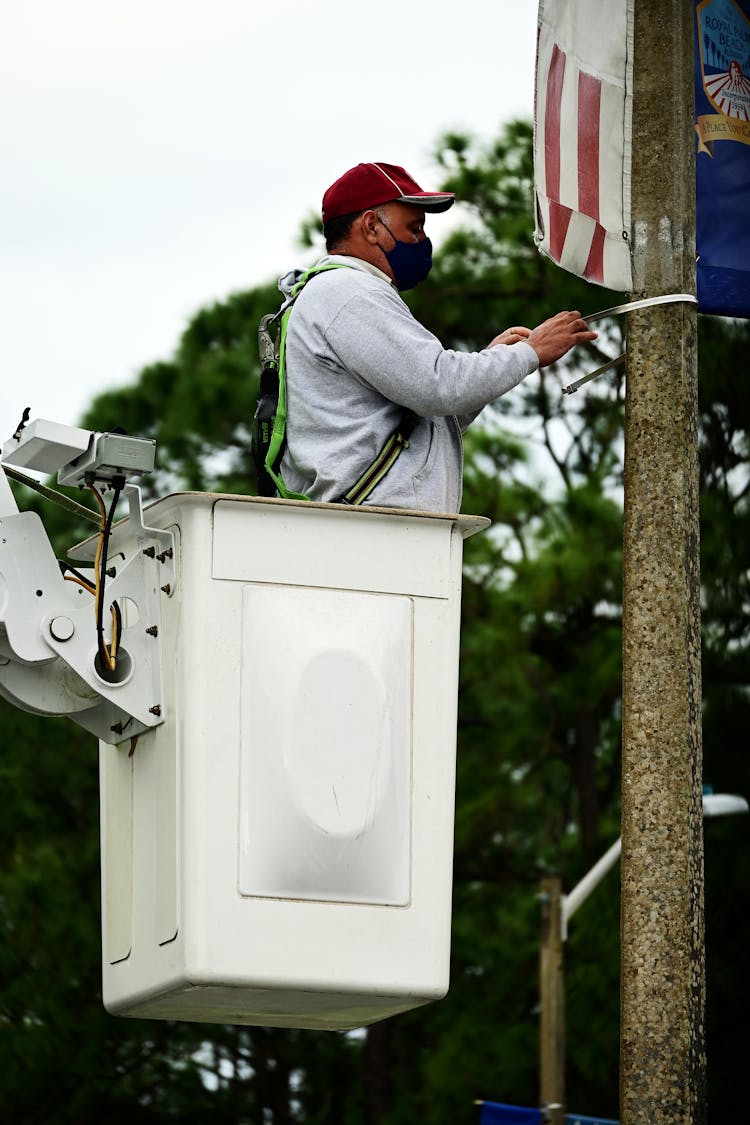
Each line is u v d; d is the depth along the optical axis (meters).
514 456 52.53
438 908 11.42
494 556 52.31
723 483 50.91
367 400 12.46
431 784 11.53
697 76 14.74
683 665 12.67
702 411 51.00
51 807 54.00
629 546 12.98
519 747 54.56
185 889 11.11
